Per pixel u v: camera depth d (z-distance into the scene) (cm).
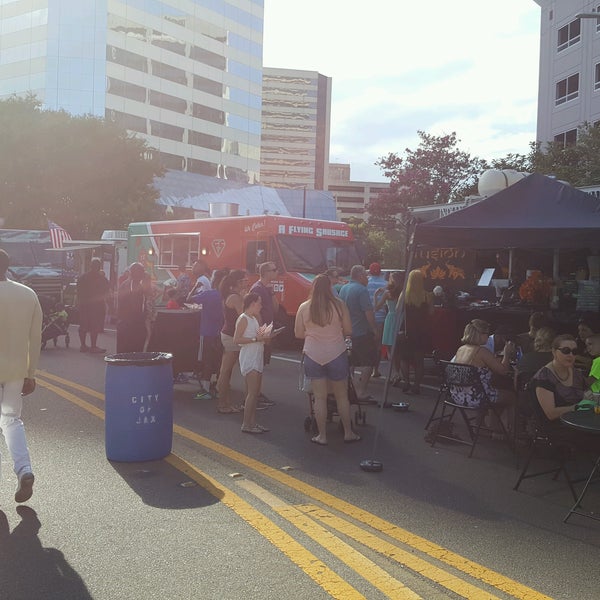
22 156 4278
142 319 1091
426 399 1041
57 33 7425
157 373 654
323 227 1767
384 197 4506
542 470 667
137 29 7838
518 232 827
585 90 3834
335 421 875
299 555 433
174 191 7362
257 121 9575
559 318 1130
